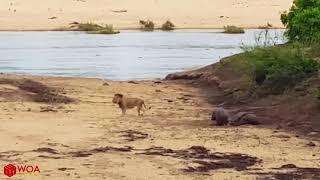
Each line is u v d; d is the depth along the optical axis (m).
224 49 49.47
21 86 24.62
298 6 29.55
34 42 57.06
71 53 46.78
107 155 13.16
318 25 26.09
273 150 13.77
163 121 17.97
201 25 78.56
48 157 12.88
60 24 76.50
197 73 29.77
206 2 94.56
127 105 19.23
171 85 28.11
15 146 13.92
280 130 16.22
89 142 14.54
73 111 19.70
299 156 13.20
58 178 11.20
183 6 91.94
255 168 12.16
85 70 35.53
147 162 12.54
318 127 16.20
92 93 24.53
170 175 11.56
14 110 19.20
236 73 26.53
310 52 23.91
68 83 27.22
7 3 90.69
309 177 11.50
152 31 73.62
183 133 15.84
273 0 96.88
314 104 18.00
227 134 15.66
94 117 18.45
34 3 91.06
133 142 14.62
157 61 40.78
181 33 70.12
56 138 14.91
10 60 41.16
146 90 26.11
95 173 11.62
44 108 20.06
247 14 86.25
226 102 22.70
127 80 30.70
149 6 91.56
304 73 21.58
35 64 38.75
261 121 17.39
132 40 60.06
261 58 23.00
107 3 93.25
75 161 12.55
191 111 20.53
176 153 13.43
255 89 22.42
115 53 46.78
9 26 74.19
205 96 24.73
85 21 79.00
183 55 44.94
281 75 21.72
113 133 15.70
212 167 12.23
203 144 14.39
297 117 17.53
